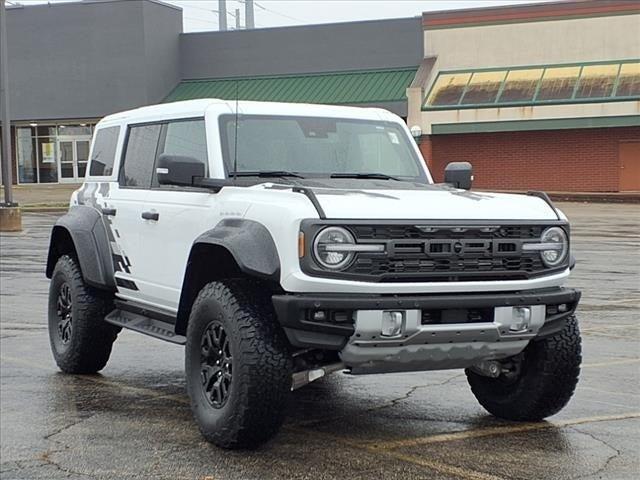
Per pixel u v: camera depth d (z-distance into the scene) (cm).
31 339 968
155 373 804
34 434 612
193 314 586
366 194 569
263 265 532
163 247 668
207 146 656
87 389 743
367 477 518
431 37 3953
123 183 764
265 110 684
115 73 4400
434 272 541
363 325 520
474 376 662
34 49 4519
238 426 544
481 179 3844
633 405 687
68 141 4669
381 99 3966
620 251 1894
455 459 552
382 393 729
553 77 3712
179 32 4538
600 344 924
